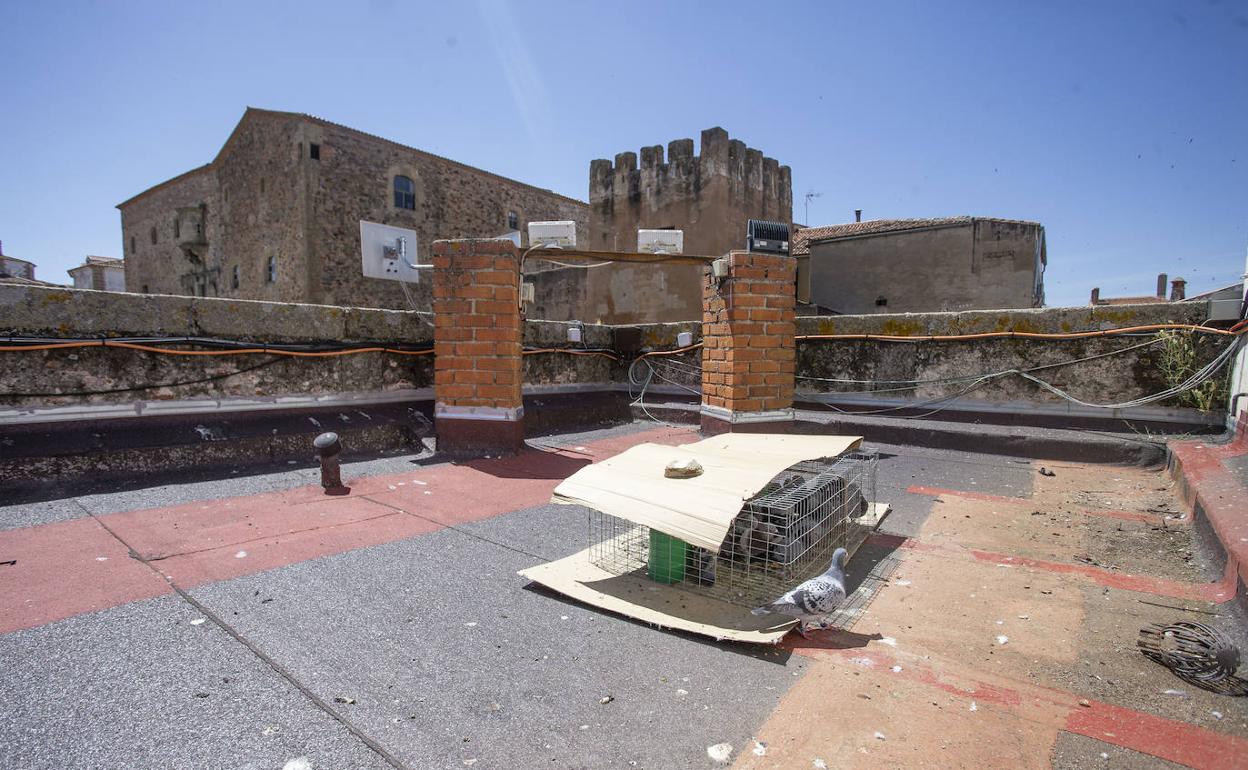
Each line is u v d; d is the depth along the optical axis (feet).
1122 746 7.71
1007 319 26.35
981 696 8.80
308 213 77.92
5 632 9.91
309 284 77.82
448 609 11.32
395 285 87.30
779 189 80.79
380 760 7.34
